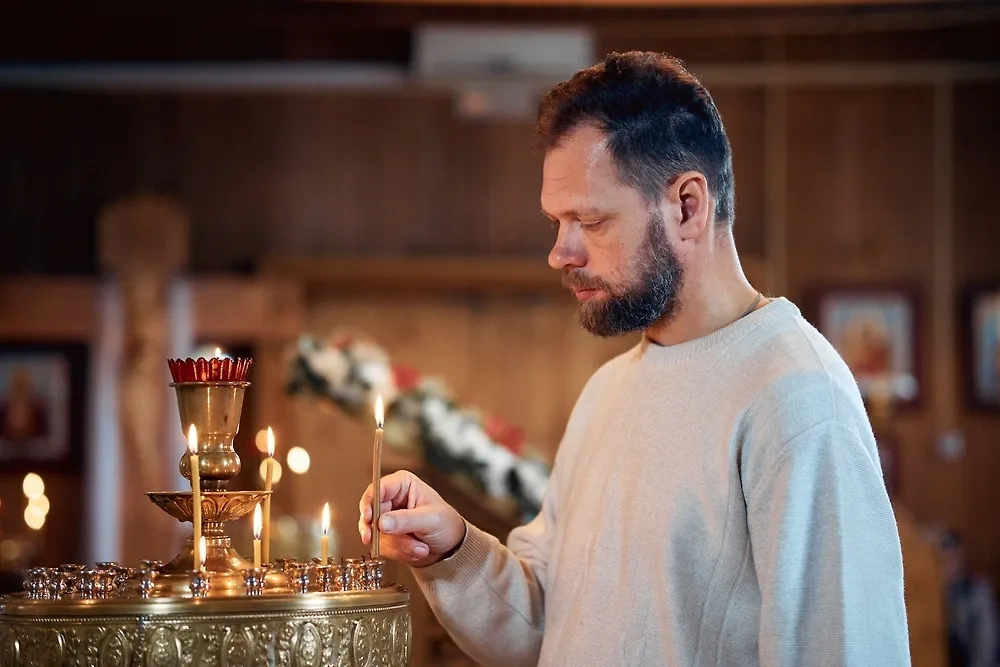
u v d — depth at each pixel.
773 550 1.94
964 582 9.00
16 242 10.05
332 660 1.81
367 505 2.22
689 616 2.06
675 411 2.15
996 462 10.23
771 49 10.38
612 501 2.21
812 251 10.38
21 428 9.91
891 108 10.43
